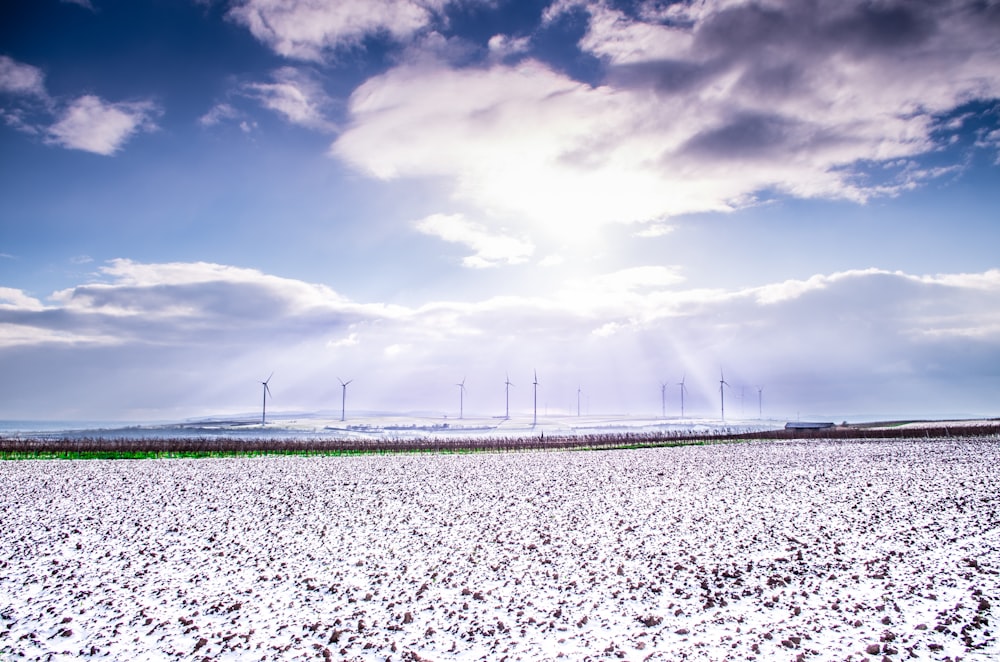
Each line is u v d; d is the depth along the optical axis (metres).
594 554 18.56
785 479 36.50
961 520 21.89
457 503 29.42
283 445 72.88
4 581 15.92
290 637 12.10
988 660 9.82
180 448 67.06
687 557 17.86
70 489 34.75
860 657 10.21
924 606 12.73
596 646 11.34
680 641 11.45
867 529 20.86
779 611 13.01
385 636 12.09
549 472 44.09
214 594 14.95
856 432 82.81
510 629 12.41
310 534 22.16
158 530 22.88
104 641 11.82
